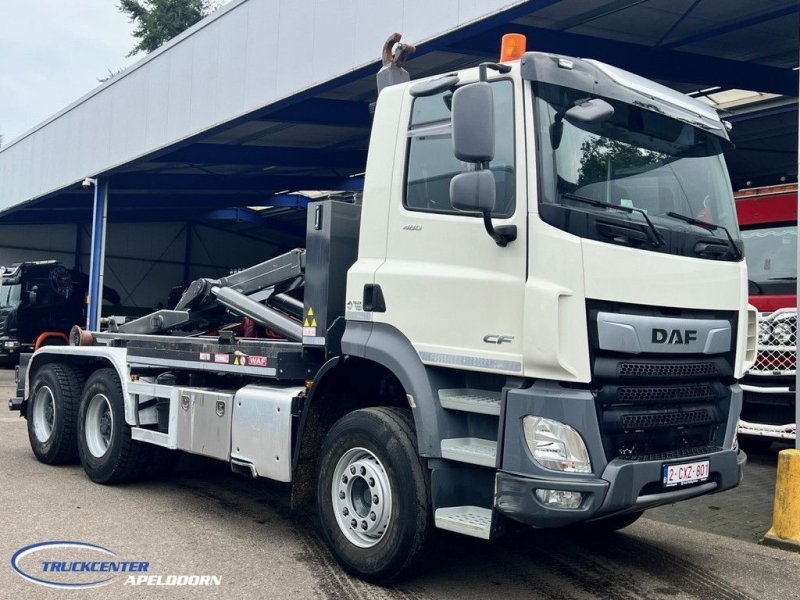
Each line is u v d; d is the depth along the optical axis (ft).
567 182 13.48
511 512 12.96
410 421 15.12
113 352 23.43
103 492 22.39
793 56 36.70
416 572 14.83
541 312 12.94
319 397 16.94
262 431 17.47
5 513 19.57
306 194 77.25
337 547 15.70
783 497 18.93
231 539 18.03
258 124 48.16
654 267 13.91
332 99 44.83
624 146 14.57
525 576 16.10
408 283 15.07
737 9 30.81
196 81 47.67
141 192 73.20
